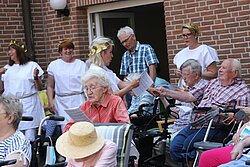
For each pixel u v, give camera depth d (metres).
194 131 7.09
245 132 5.83
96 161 5.04
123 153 5.67
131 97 8.89
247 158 5.40
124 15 10.98
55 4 10.38
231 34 8.52
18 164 5.04
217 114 6.55
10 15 10.78
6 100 5.26
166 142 7.64
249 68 8.41
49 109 8.55
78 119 5.98
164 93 7.36
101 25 10.54
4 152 5.11
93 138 5.03
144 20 12.49
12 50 8.42
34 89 8.52
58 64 8.46
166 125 7.31
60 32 10.64
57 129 8.41
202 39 8.81
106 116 6.16
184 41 8.48
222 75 7.16
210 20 8.70
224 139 6.50
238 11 8.43
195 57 8.08
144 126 8.13
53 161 5.64
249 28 8.35
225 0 8.54
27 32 10.81
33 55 10.81
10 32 10.77
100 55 6.93
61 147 5.05
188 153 6.99
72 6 10.41
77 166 5.11
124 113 6.11
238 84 7.15
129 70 8.66
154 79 8.42
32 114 8.45
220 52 8.65
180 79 8.20
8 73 8.49
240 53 8.47
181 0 8.98
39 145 5.97
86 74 6.19
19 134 5.27
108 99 6.19
